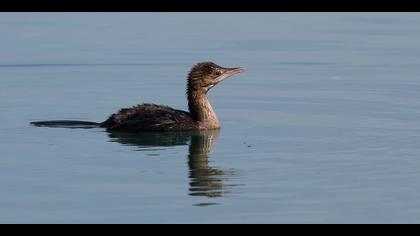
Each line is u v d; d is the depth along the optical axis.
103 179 15.40
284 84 24.27
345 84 24.17
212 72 19.41
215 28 32.62
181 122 19.00
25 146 17.67
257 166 16.23
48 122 19.50
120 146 17.70
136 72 25.80
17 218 13.34
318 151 17.28
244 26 33.03
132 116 19.20
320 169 15.97
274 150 17.44
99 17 34.66
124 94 23.09
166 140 18.34
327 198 14.28
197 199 14.24
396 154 16.98
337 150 17.34
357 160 16.56
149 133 18.78
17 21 33.72
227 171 15.91
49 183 15.14
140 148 17.58
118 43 30.00
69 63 26.92
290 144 17.88
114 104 22.03
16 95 22.89
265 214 13.53
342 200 14.17
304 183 15.10
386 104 21.70
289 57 27.88
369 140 18.12
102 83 24.39
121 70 26.03
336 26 33.09
